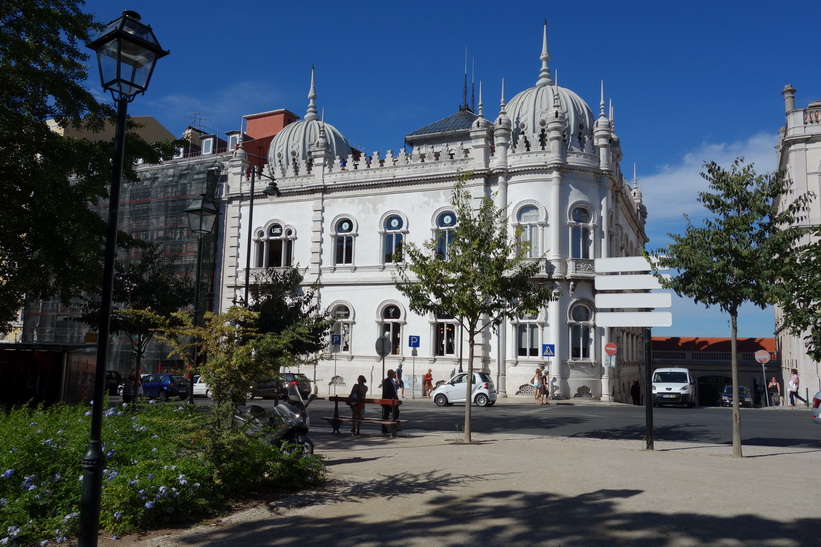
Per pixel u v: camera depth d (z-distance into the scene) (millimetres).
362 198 39875
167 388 33750
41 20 16469
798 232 13484
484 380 29562
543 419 23312
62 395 19594
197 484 8336
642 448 15078
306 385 33156
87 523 5953
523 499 9148
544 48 41531
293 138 46094
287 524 7934
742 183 13992
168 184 46750
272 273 29219
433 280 17391
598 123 36688
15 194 16188
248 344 9539
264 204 42844
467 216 18047
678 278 14539
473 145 36906
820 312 9977
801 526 7637
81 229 16484
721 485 10133
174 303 26797
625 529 7539
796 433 19109
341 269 39844
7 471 7574
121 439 9836
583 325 34938
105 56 7000
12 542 6879
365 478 10852
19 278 16344
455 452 14117
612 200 39375
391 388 19266
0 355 19656
